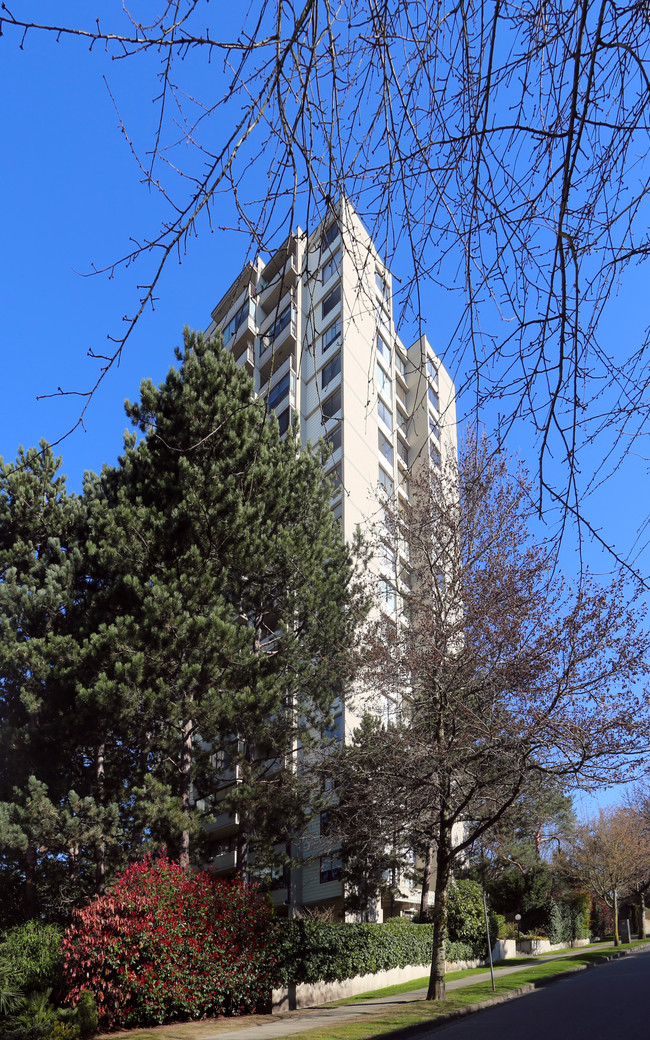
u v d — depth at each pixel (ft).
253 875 71.00
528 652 55.06
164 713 60.59
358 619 71.56
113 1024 47.19
